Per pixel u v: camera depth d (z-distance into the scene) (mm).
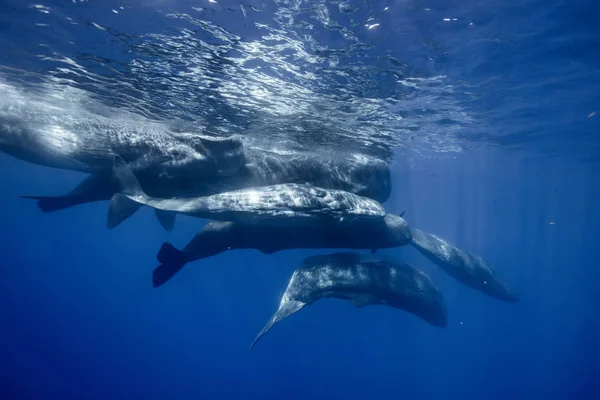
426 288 10633
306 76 11859
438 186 50156
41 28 9352
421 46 10398
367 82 12531
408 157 28438
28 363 39500
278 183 11273
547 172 38281
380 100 14289
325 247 10602
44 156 9938
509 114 17828
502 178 42438
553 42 10836
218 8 8242
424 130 19656
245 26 8945
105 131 9836
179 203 7902
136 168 9633
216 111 14758
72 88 13047
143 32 9297
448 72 12305
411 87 13305
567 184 46062
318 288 9500
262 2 8047
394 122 17469
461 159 30547
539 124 20031
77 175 48094
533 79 13539
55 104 14062
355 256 10711
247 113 14977
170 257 8695
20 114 10094
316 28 9109
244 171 10680
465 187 50844
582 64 12414
